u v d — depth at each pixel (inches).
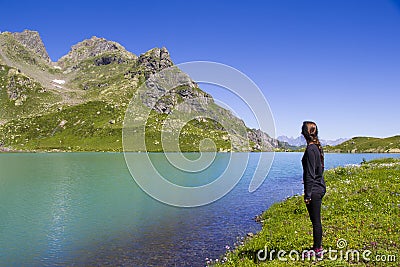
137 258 753.6
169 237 912.9
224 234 898.7
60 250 844.0
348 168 1274.6
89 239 935.0
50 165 4296.3
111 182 2381.9
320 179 409.7
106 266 714.8
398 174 972.6
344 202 704.4
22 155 7391.7
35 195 1820.9
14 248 866.1
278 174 2731.3
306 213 816.9
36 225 1122.7
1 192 1947.6
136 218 1190.9
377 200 682.2
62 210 1386.6
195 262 698.2
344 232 515.5
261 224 961.5
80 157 6348.4
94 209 1392.7
